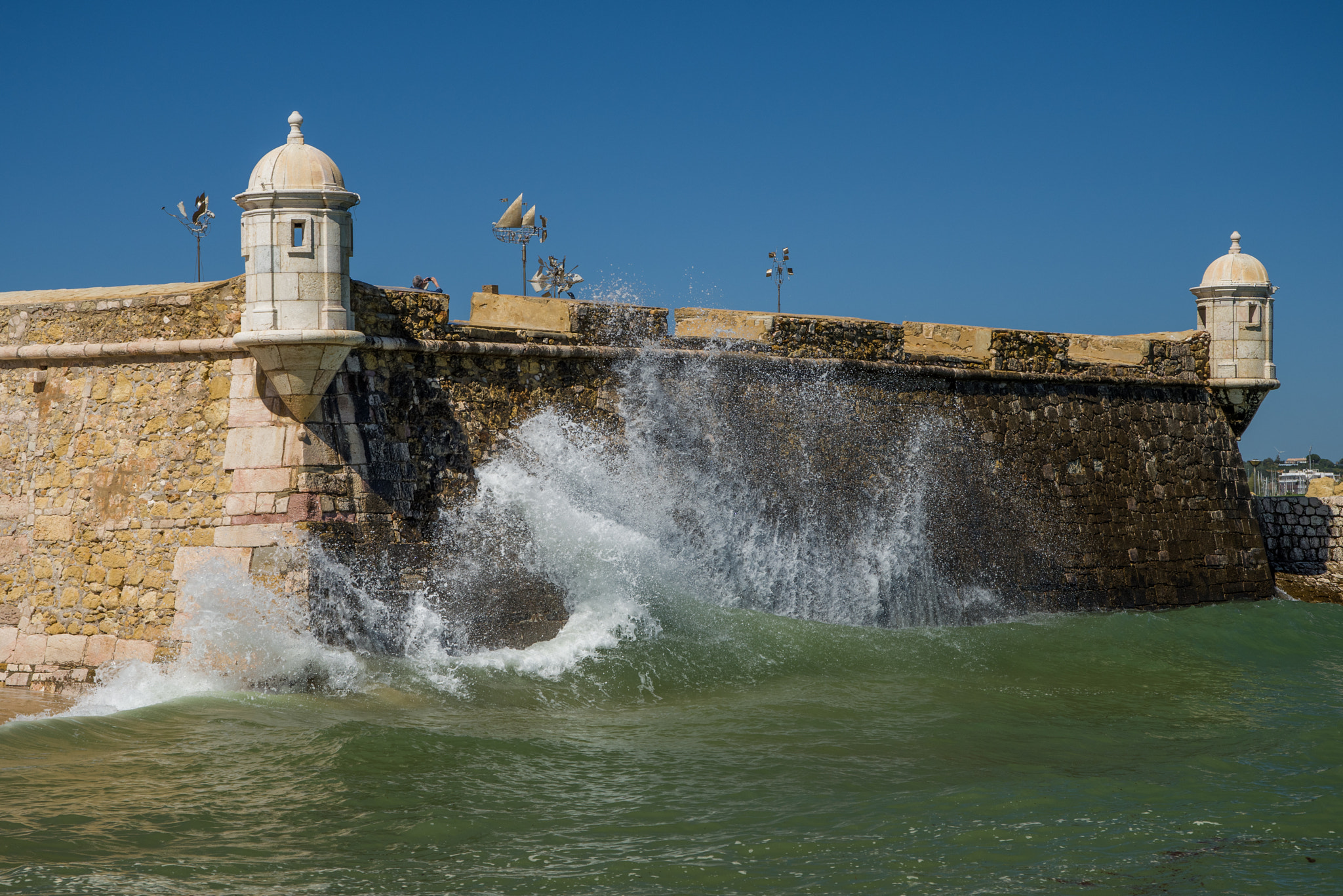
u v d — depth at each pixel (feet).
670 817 37.01
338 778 39.11
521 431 60.03
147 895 29.76
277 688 50.44
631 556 61.57
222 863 32.09
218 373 55.36
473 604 56.29
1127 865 33.91
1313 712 55.67
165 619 54.13
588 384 62.90
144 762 40.29
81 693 55.26
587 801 38.24
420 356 57.26
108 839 33.42
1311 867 33.91
